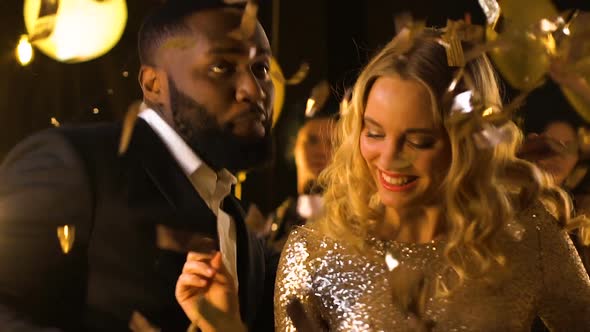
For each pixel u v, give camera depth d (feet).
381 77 4.99
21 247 4.99
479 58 5.20
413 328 5.12
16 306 4.94
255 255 5.96
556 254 5.42
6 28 8.48
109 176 5.25
